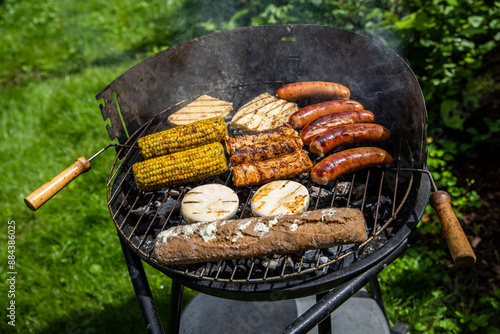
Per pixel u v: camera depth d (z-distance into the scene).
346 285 0.55
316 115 0.74
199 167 0.67
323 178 0.65
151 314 0.57
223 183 0.70
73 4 1.90
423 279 0.88
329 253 0.58
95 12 1.83
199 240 0.54
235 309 0.81
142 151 0.70
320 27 0.79
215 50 0.82
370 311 0.80
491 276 0.89
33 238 1.00
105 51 1.59
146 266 0.93
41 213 1.04
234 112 0.84
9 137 1.24
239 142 0.70
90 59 1.57
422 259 0.92
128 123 0.77
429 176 0.60
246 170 0.66
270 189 0.64
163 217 0.65
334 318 0.79
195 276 0.54
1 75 1.55
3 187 1.10
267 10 1.14
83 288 0.90
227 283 0.55
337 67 0.82
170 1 1.64
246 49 0.83
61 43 1.67
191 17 1.49
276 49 0.83
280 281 0.54
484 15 1.03
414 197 0.61
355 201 0.66
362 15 1.10
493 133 1.04
